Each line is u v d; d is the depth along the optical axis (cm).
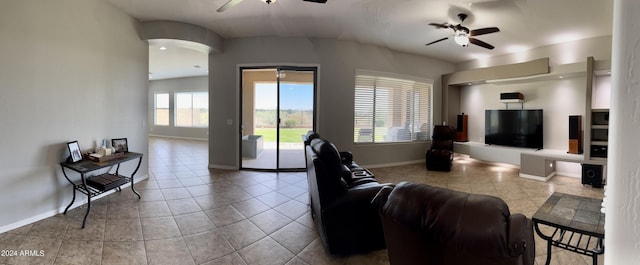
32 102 265
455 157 678
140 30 407
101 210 300
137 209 305
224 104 509
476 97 625
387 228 134
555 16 369
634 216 39
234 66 499
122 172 386
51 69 281
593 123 425
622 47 41
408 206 121
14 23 250
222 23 425
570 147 459
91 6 326
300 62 493
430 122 628
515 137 539
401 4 347
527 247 107
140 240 236
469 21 391
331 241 213
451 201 111
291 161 512
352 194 217
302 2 346
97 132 337
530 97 536
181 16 396
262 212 304
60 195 292
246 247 229
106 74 349
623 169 40
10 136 250
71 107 303
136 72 402
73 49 304
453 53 576
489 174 502
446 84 624
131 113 394
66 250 218
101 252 216
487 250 99
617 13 42
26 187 262
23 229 251
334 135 510
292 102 511
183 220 279
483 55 588
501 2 332
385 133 573
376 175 494
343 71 510
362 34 472
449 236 106
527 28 415
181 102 1023
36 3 266
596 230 156
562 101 495
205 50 482
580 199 207
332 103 506
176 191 374
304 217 291
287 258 214
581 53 459
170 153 689
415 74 589
